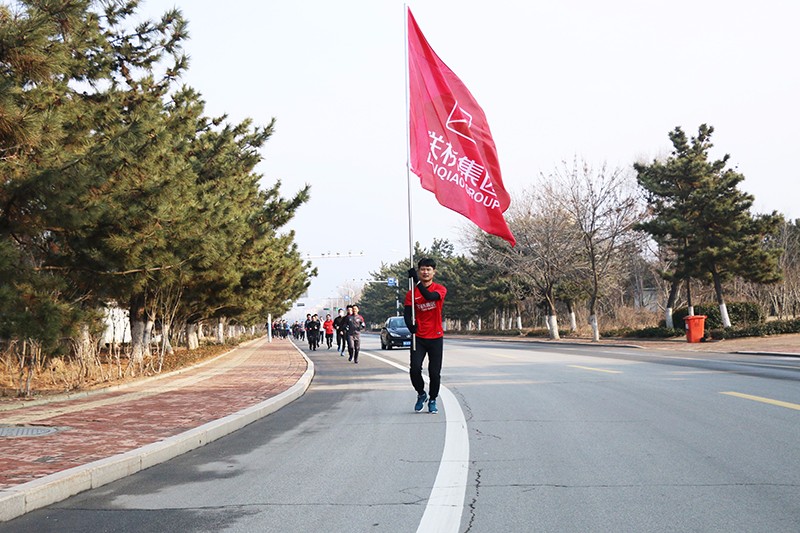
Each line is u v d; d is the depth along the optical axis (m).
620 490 5.60
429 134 13.09
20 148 10.59
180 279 16.89
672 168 37.81
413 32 13.21
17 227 11.02
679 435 7.93
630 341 38.12
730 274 37.47
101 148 11.09
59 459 6.75
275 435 9.02
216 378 17.83
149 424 9.34
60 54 9.84
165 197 12.51
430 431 8.80
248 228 20.12
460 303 78.19
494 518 4.91
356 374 19.98
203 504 5.50
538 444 7.65
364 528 4.75
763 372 15.98
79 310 11.41
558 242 47.50
